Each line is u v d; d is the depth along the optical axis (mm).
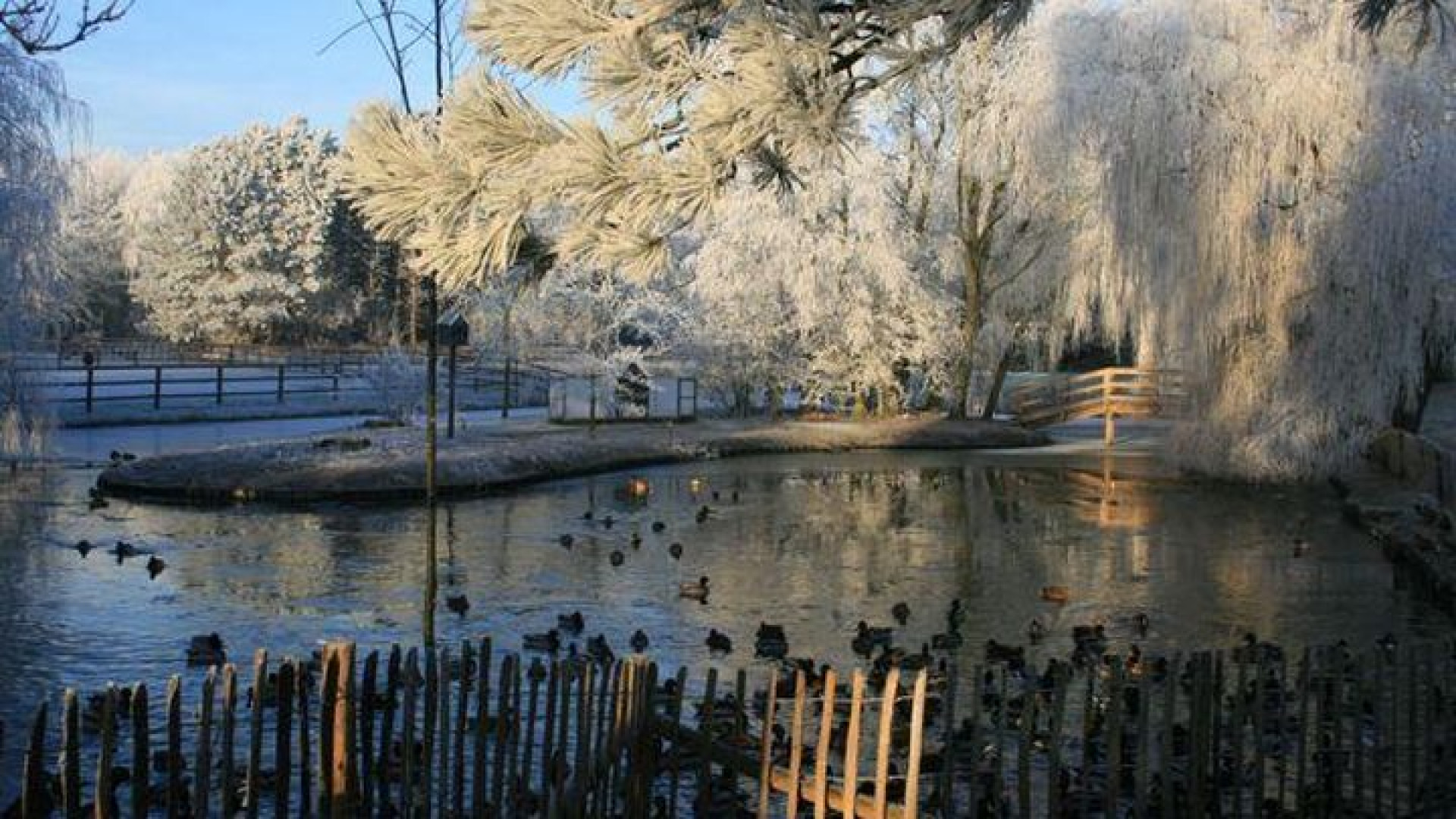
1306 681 7941
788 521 23438
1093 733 8039
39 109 23484
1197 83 28422
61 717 10219
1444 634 14227
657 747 7816
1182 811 7969
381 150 5543
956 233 45188
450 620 14344
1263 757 8008
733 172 5543
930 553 19953
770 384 45125
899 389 44906
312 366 58938
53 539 19250
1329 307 27438
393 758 8727
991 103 41250
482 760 6656
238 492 24391
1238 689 7680
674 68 5254
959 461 35812
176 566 17297
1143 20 30328
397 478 25953
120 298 104125
